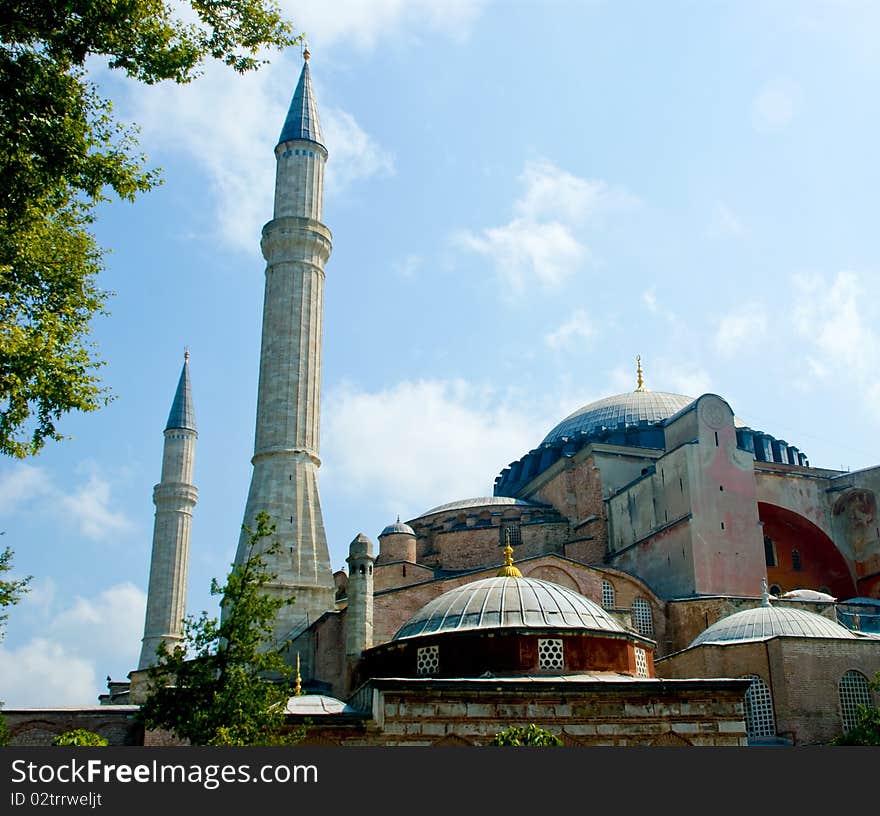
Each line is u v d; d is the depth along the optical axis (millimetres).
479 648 37719
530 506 77625
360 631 49250
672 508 65625
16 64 24734
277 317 67250
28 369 24984
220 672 33688
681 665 50750
